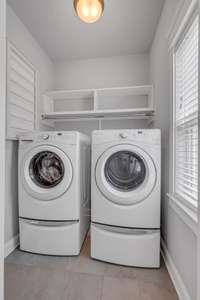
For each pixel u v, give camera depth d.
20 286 1.25
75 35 2.10
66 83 2.67
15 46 1.73
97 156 1.53
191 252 1.02
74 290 1.21
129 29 2.00
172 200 1.34
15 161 1.78
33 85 2.08
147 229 1.43
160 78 1.82
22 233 1.65
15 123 1.74
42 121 2.33
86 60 2.63
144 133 1.44
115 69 2.57
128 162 1.61
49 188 1.63
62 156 1.56
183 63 1.29
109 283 1.27
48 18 1.82
